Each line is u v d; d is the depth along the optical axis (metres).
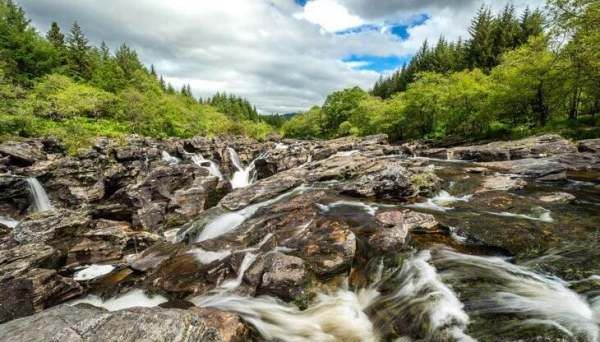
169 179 22.83
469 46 70.31
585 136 27.38
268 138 78.06
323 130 89.00
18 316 8.30
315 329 6.78
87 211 17.31
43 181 21.31
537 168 18.77
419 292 6.95
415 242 9.41
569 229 9.48
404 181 14.32
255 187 18.38
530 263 7.64
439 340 5.55
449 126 44.88
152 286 9.35
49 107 38.03
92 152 25.88
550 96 31.02
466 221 10.42
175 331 4.29
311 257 8.77
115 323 4.32
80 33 68.50
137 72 81.56
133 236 15.06
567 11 22.34
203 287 8.74
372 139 45.34
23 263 10.14
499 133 37.44
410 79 88.31
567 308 5.72
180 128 57.53
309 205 13.67
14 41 52.88
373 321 6.88
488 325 5.50
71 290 9.74
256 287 8.02
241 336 5.93
